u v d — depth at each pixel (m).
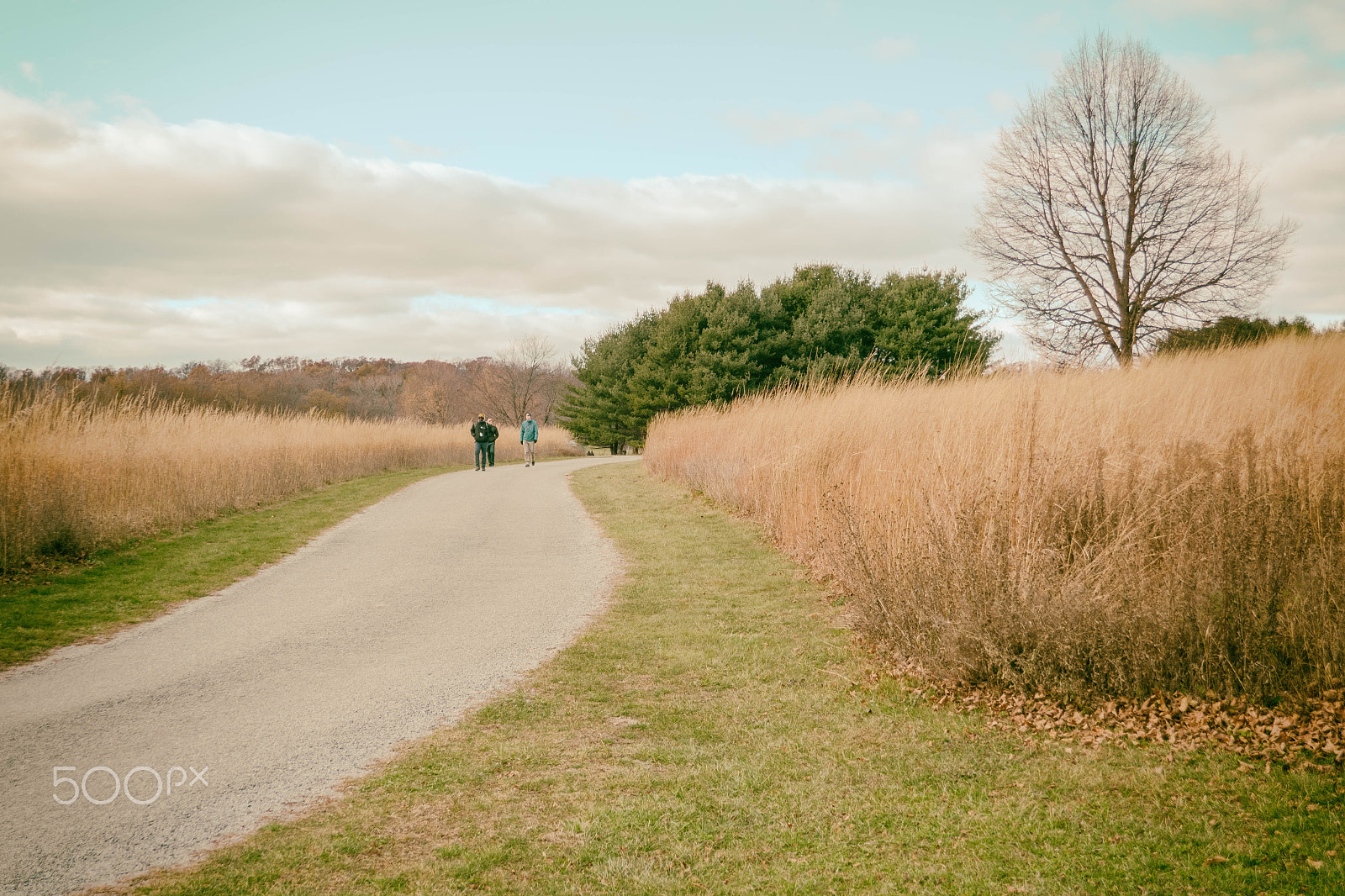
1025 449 7.27
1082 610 5.69
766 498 13.12
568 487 21.97
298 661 7.19
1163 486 6.39
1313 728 4.79
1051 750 4.99
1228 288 26.28
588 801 4.40
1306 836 3.72
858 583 7.52
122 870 3.65
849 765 4.88
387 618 8.77
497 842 3.92
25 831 4.02
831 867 3.71
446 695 6.27
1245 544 5.47
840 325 41.66
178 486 14.84
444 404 82.69
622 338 54.09
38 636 7.86
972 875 3.60
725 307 42.16
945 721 5.56
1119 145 28.33
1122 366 9.92
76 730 5.49
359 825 4.11
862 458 10.89
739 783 4.62
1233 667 5.27
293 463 20.97
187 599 9.59
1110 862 3.63
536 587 10.29
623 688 6.45
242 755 5.06
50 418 13.34
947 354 38.66
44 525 10.97
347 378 112.69
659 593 9.73
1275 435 6.59
